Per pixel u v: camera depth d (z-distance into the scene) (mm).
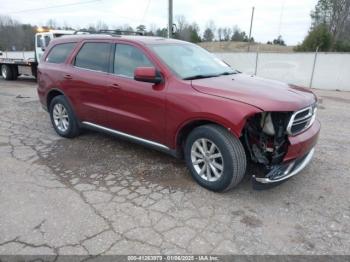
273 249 2650
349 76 15047
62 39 5445
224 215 3123
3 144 5094
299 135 3320
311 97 3637
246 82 3756
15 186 3666
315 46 30922
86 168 4184
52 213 3123
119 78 4238
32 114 7219
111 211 3170
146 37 4594
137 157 4543
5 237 2760
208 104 3307
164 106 3701
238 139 3264
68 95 5051
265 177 3199
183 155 3938
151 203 3326
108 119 4523
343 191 3615
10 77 16250
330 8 38531
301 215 3139
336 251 2631
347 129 6230
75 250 2613
